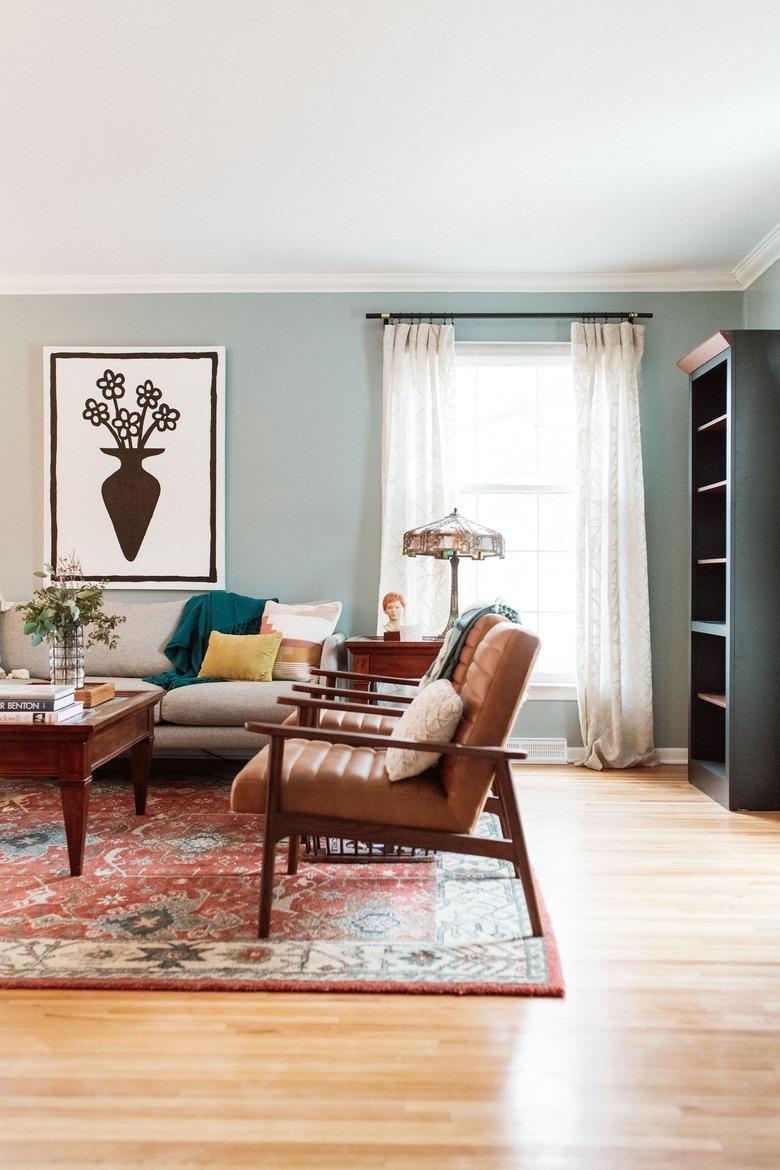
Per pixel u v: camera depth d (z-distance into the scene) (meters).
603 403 4.79
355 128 3.25
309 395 4.97
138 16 2.59
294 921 2.49
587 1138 1.53
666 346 4.90
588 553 4.74
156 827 3.45
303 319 4.97
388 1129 1.55
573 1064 1.76
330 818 2.38
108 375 4.96
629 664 4.75
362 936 2.38
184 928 2.43
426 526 4.35
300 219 4.11
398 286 4.93
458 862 3.04
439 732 2.36
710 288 4.88
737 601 3.83
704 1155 1.49
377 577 4.95
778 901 2.68
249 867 2.96
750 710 3.81
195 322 4.99
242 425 4.99
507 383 5.07
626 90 2.99
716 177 3.67
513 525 5.07
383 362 4.88
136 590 5.00
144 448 4.97
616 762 4.68
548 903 2.65
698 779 4.22
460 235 4.31
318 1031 1.89
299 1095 1.65
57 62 2.82
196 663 4.56
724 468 4.47
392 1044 1.84
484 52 2.77
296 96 3.03
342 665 4.59
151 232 4.28
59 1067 1.75
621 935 2.42
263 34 2.67
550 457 5.07
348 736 2.34
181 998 2.05
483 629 2.84
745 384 3.86
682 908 2.62
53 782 4.25
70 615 3.32
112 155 3.47
